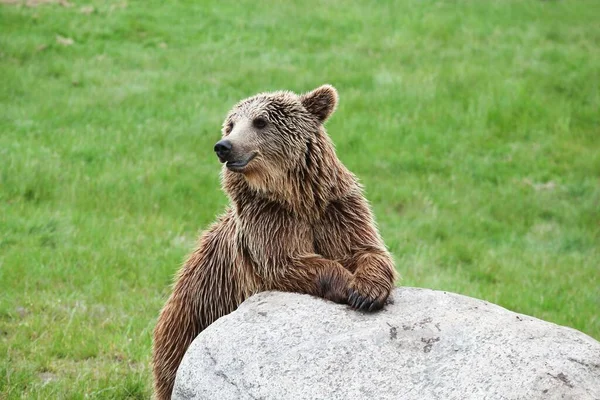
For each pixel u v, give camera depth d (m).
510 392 5.50
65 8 27.31
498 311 6.41
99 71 23.19
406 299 6.75
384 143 20.11
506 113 21.77
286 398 5.97
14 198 15.66
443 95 22.70
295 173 7.55
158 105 21.22
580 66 24.94
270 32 27.28
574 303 13.44
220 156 7.36
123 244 14.21
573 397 5.42
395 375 5.91
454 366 5.82
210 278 7.98
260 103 7.73
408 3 30.91
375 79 23.59
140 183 16.64
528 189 18.61
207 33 26.77
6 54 23.42
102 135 19.14
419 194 17.70
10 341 10.91
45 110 20.22
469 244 15.67
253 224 7.43
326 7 29.98
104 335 11.23
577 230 16.89
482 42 27.23
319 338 6.29
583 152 20.41
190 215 15.84
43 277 12.88
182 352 8.17
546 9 30.89
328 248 7.62
